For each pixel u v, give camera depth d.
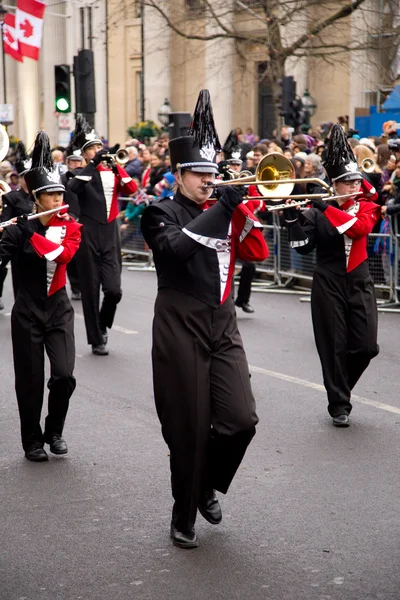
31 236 7.74
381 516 6.62
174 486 6.14
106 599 5.45
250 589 5.53
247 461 7.86
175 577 5.72
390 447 8.20
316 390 10.30
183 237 5.84
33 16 28.20
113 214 12.16
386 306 15.48
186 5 34.38
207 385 6.05
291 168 6.58
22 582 5.70
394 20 28.39
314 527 6.44
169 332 6.07
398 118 24.06
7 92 55.53
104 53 47.06
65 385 7.96
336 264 8.90
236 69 40.19
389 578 5.63
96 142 12.45
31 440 8.03
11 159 25.48
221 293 6.11
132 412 9.46
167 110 39.84
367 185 9.02
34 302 7.93
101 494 7.17
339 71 35.53
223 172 7.41
